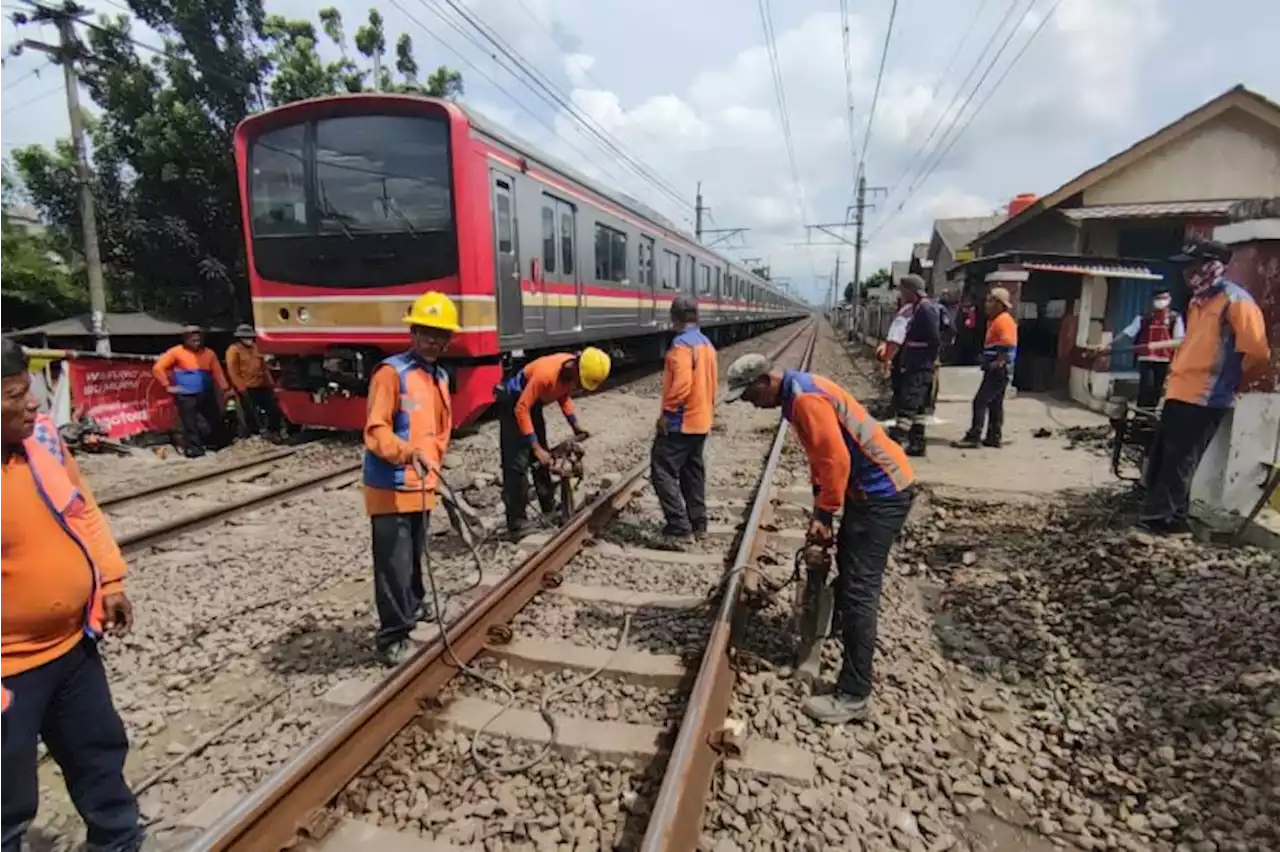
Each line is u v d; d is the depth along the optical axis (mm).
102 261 16109
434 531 5895
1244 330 4629
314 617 4367
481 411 8969
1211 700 3279
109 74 15195
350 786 2816
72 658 2232
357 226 8227
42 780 3018
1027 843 2664
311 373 8859
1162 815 2730
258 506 6633
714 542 5543
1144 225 14273
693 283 20641
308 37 16297
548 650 3822
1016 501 6426
